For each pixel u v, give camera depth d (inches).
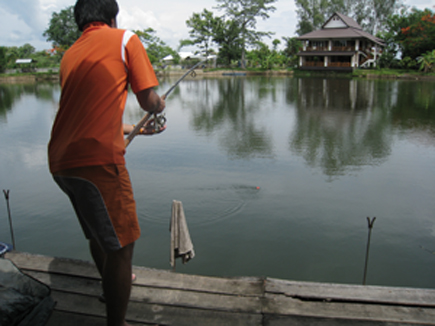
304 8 2204.7
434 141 391.2
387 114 577.6
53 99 897.5
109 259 59.7
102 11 59.9
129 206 58.4
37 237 185.0
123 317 62.9
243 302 75.8
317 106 683.4
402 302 74.6
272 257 166.4
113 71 55.1
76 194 57.2
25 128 495.2
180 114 616.1
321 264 159.8
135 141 409.4
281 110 639.8
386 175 279.7
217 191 249.3
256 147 375.2
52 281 83.0
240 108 678.5
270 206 223.6
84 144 54.6
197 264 162.2
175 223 95.9
